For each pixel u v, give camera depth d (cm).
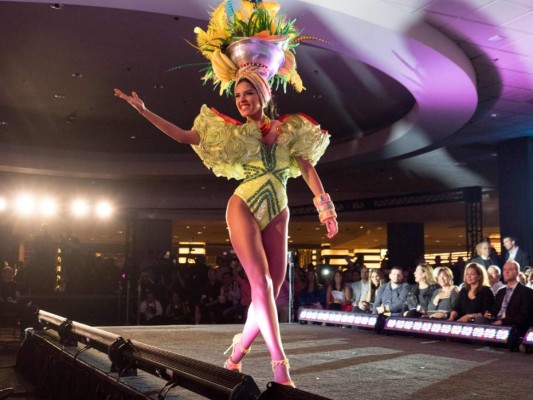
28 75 1170
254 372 374
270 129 300
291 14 760
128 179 1938
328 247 3362
